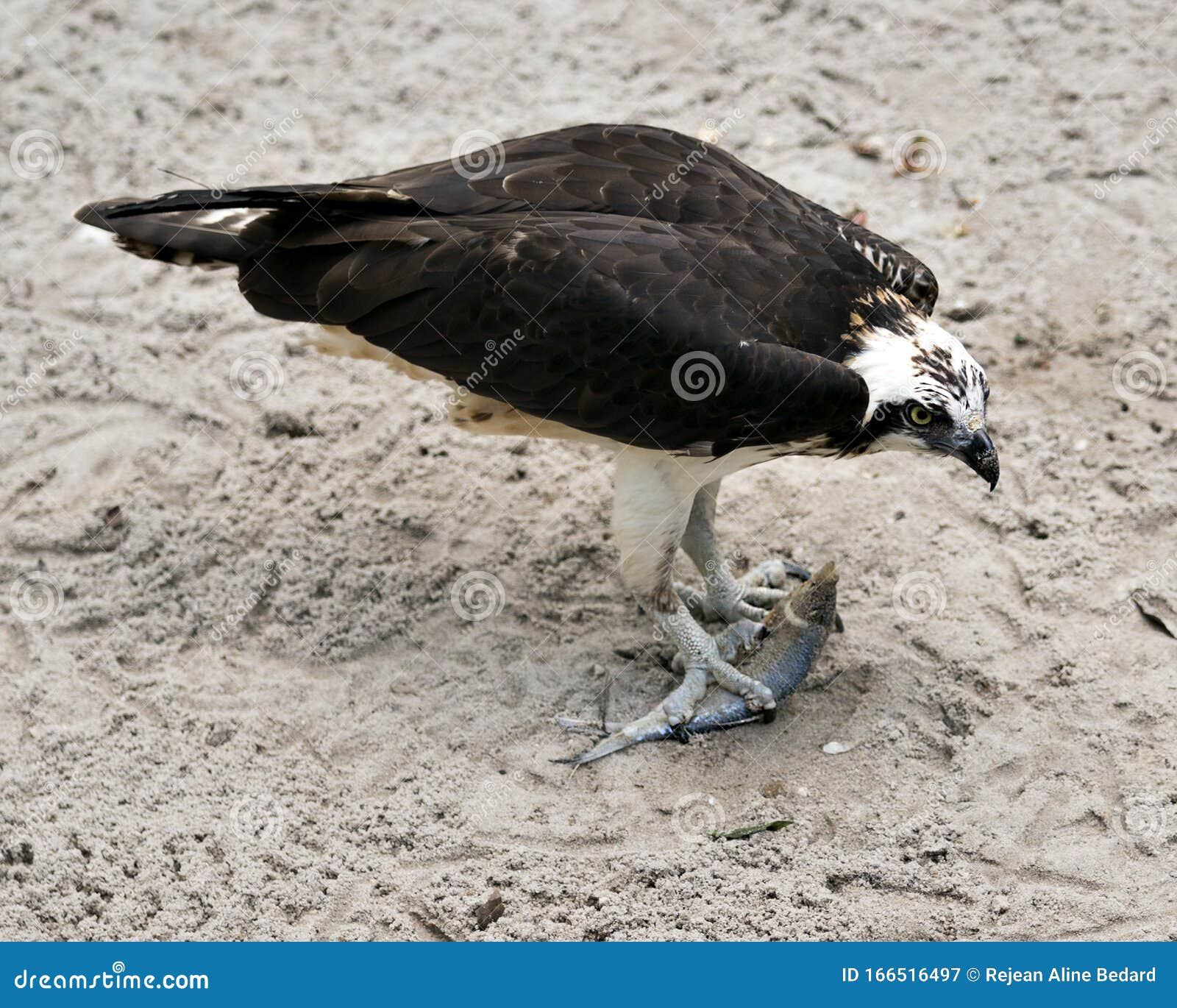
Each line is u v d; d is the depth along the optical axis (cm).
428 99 1700
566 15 1802
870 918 948
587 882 975
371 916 963
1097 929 934
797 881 969
